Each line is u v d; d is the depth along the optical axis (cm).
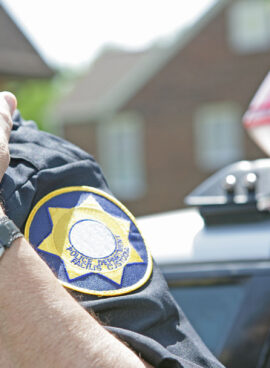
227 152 1925
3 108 115
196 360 111
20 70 941
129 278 108
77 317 95
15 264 94
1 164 101
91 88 2238
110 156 2127
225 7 1891
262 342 174
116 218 115
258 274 179
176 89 1988
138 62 2128
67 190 113
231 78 1908
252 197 185
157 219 224
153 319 108
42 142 121
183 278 185
